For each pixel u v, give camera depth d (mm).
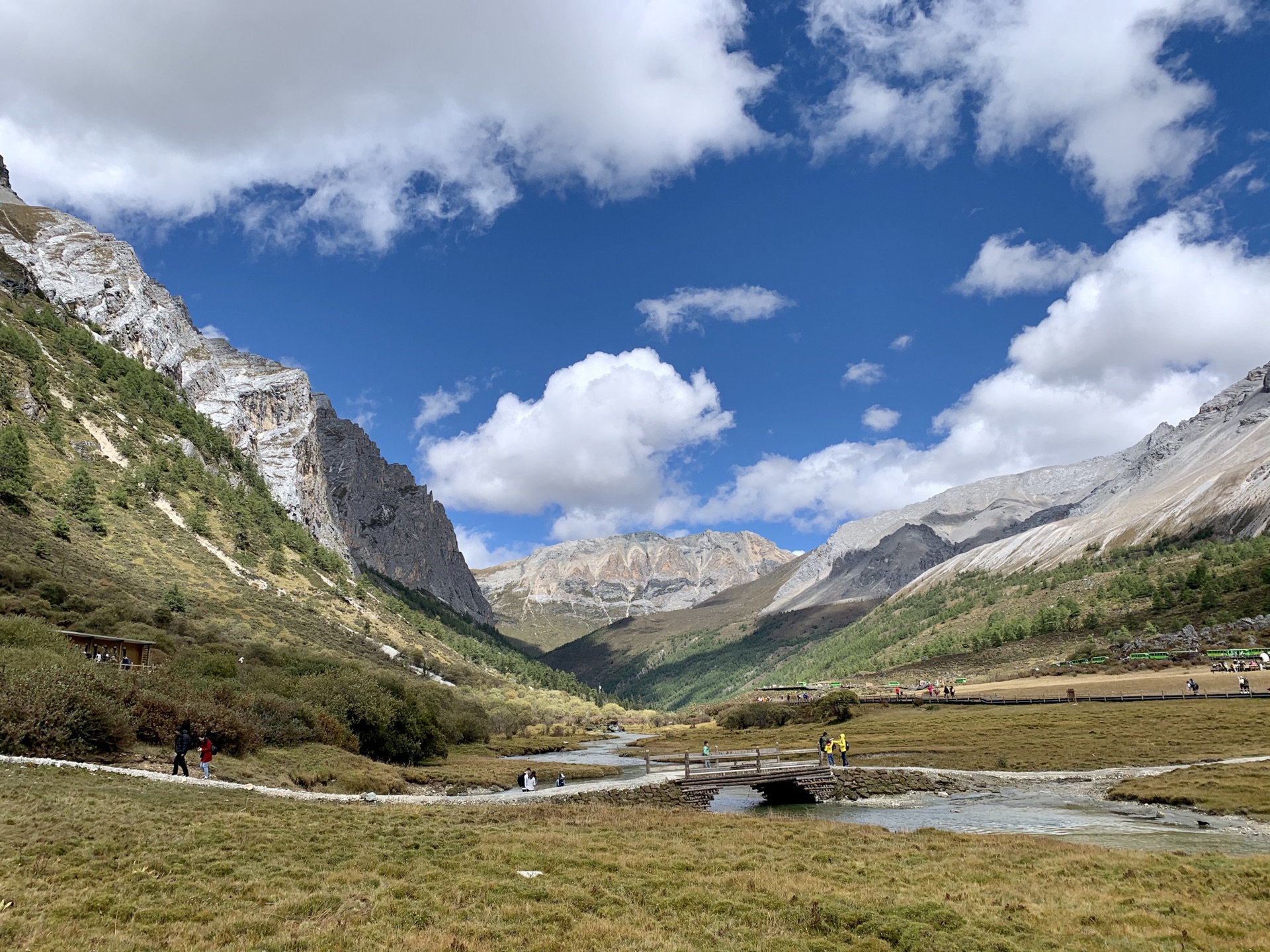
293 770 44812
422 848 23578
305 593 161000
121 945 13633
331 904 17281
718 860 23422
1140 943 15242
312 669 87250
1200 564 171375
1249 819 33406
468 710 104250
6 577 74312
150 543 128750
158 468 155875
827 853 24797
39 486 119562
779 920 17125
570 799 42531
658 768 68000
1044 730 73750
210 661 67312
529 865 22000
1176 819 35031
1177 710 75188
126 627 74250
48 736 33188
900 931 16047
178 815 24750
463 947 14820
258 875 19156
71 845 19906
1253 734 58750
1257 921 16312
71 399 159250
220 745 43938
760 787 52500
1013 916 17344
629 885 20031
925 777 51938
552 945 15031
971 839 27984
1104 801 42312
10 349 152000
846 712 114812
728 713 135000
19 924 14164
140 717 39781
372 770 50750
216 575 133875
